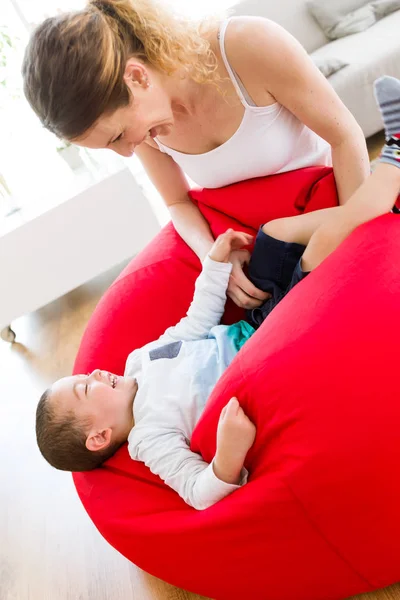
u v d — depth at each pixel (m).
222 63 1.05
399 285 0.83
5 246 2.34
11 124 2.88
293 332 0.87
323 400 0.79
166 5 1.01
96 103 0.85
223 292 1.25
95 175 2.51
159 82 1.00
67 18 0.88
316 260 1.03
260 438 0.89
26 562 1.49
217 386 0.98
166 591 1.23
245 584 0.96
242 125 1.11
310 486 0.80
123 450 1.20
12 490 1.78
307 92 1.04
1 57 2.79
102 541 1.46
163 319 1.39
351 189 1.13
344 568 0.88
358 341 0.80
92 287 2.75
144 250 1.51
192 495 0.99
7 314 2.49
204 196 1.37
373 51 2.32
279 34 1.02
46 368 2.29
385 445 0.76
